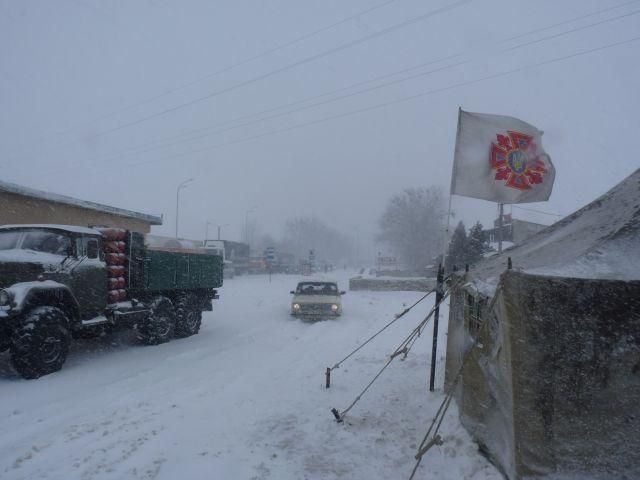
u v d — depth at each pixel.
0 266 6.56
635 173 4.79
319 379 6.93
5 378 6.60
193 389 6.34
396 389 6.34
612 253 3.64
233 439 4.65
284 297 20.56
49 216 15.77
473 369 4.52
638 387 3.25
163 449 4.38
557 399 3.30
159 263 9.44
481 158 6.14
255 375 7.16
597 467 3.23
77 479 3.80
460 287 5.26
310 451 4.43
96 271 7.91
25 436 4.64
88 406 5.57
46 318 6.65
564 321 3.32
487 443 4.05
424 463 4.21
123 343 9.45
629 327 3.27
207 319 13.68
